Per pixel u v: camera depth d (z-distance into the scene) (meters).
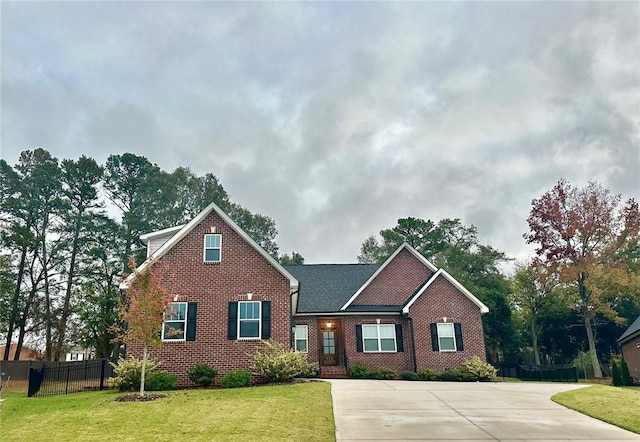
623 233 36.19
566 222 37.16
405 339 26.36
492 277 50.09
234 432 9.41
